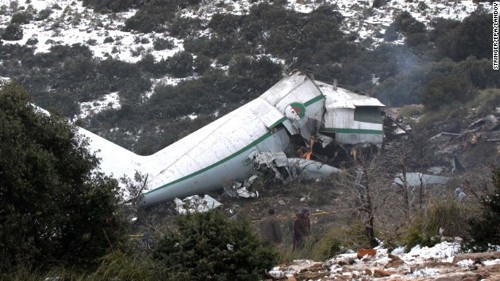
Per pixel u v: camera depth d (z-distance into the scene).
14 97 28.11
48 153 27.19
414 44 176.25
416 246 31.08
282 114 99.38
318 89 101.44
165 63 168.62
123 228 28.67
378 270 25.69
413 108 128.75
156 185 86.81
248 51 177.00
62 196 27.50
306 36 179.75
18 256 25.52
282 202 85.62
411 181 71.88
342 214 48.44
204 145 93.81
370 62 164.50
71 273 26.27
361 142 100.25
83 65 165.00
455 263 25.98
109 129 136.38
